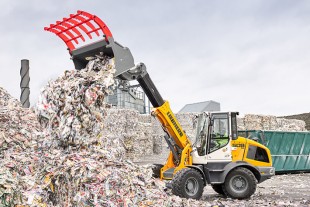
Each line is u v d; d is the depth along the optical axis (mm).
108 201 5516
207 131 9750
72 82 6871
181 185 8891
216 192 11328
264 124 21688
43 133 7262
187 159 9641
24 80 15023
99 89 6586
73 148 6609
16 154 6891
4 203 5602
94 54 7277
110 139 7441
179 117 23609
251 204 8758
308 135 16703
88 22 6898
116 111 18688
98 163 6113
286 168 16109
